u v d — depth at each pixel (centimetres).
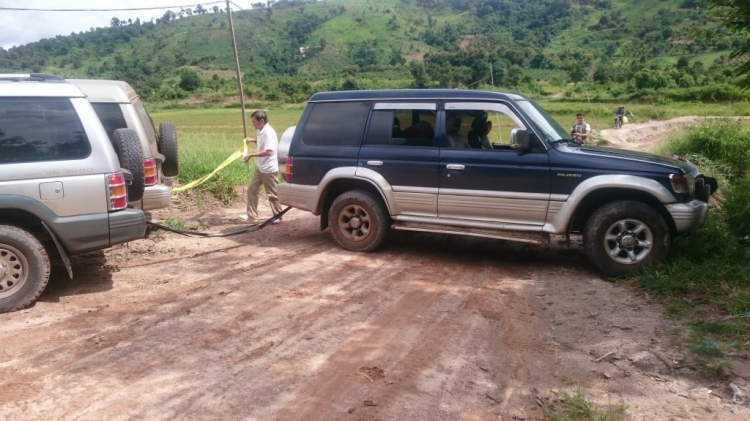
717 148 1436
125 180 605
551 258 723
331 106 762
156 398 375
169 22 19012
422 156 696
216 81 9212
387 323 509
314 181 764
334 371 417
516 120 664
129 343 460
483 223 678
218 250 768
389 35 17550
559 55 12225
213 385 393
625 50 11650
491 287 609
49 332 481
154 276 645
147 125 800
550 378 410
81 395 378
